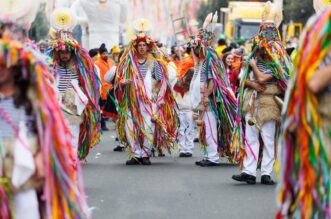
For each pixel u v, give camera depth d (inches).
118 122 612.7
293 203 273.7
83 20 1237.1
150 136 612.7
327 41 261.7
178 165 613.9
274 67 483.8
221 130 608.1
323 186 265.4
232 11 2164.1
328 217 267.1
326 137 264.8
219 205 433.4
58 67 488.1
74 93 488.1
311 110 262.8
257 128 489.4
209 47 605.3
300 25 2091.5
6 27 292.0
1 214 268.8
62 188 269.6
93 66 499.2
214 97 602.2
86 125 508.4
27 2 295.6
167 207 426.9
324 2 394.6
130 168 590.9
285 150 274.2
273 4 489.7
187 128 681.6
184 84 680.4
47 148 266.7
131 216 401.4
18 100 272.4
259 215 405.7
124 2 1179.9
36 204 272.4
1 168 269.6
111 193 472.1
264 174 502.0
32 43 298.4
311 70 260.5
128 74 608.4
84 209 288.4
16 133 271.0
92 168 589.6
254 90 492.1
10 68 272.2
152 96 612.7
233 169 589.6
